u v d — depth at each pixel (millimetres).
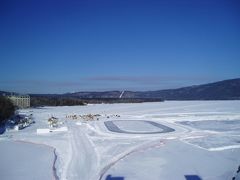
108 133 40844
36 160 24609
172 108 95750
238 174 20266
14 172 20984
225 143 31984
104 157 25703
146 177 19797
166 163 23359
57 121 54594
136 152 27609
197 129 44438
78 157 25781
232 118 60438
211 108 92812
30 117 65688
